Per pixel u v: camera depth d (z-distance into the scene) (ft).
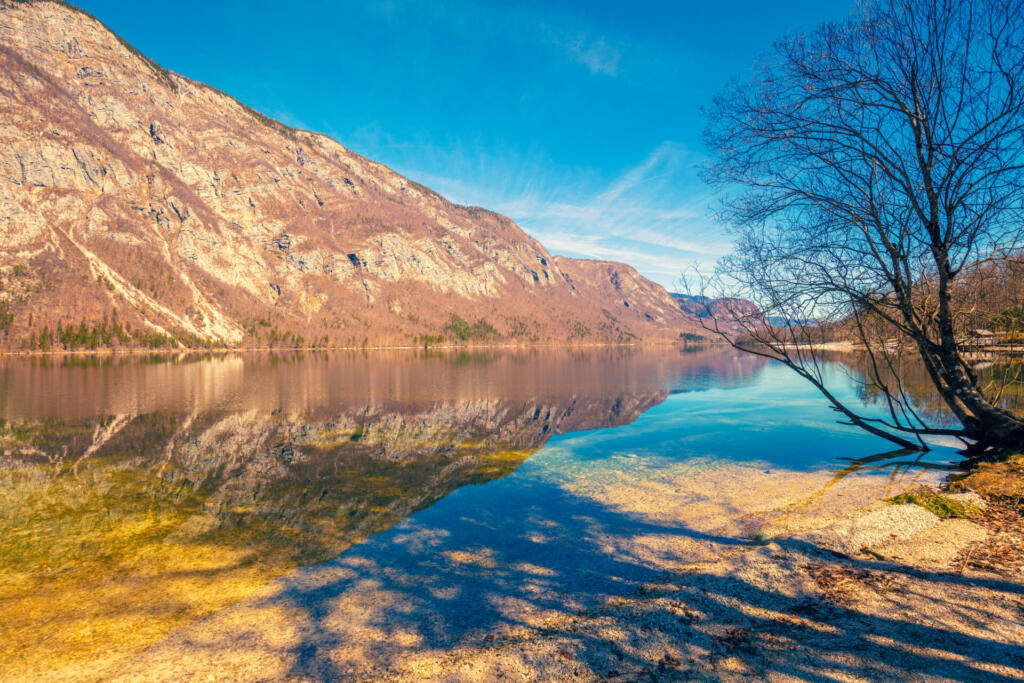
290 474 44.06
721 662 14.88
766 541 24.23
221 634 18.79
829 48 30.73
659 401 94.48
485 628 18.13
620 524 29.01
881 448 48.52
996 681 13.10
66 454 52.42
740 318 35.91
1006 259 28.30
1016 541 23.04
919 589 19.01
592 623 17.88
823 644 15.53
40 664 17.12
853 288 33.60
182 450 54.39
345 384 138.10
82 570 25.00
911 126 29.55
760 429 61.52
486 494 37.11
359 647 17.34
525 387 127.03
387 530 29.99
